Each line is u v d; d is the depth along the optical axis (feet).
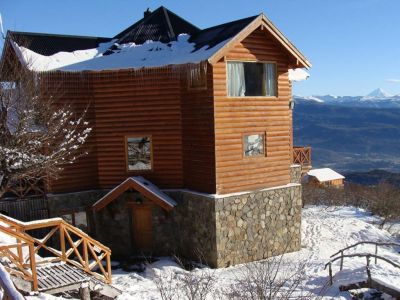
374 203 80.07
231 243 44.62
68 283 28.86
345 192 94.12
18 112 36.99
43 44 52.21
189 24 55.67
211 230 43.96
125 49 52.08
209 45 44.83
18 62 43.73
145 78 47.32
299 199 49.88
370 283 32.55
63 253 32.35
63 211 47.47
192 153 46.65
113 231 48.73
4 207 45.68
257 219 46.50
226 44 41.55
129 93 47.88
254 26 43.29
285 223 48.83
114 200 47.93
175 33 53.93
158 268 43.57
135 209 48.44
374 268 37.70
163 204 45.80
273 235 47.88
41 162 38.29
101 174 49.39
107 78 48.01
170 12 57.52
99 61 49.96
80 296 29.27
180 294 31.40
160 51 49.67
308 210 77.05
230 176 45.03
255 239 46.39
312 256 47.80
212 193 44.47
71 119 47.06
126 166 48.88
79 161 48.29
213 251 43.93
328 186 106.01
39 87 41.73
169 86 47.09
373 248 53.06
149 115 47.85
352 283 33.19
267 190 47.16
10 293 13.12
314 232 58.80
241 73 45.55
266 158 47.57
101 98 48.39
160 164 48.29
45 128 40.16
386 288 31.58
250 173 46.44
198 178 46.16
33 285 27.61
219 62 43.45
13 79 39.58
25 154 37.14
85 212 49.14
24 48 47.73
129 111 48.11
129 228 48.26
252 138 46.52
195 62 42.04
